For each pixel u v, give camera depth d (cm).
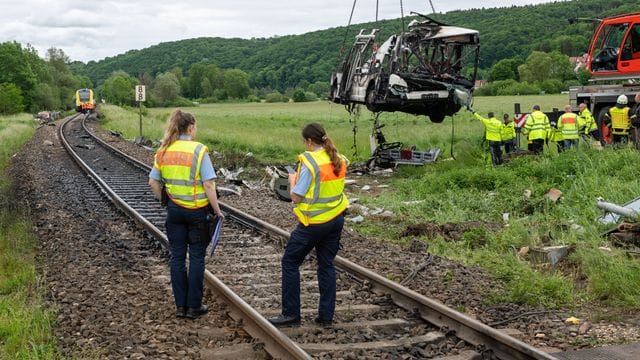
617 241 1001
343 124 4494
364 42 1991
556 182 1498
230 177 1900
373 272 830
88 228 1165
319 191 653
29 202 1472
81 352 589
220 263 928
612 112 1831
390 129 3628
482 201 1380
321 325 673
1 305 733
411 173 1967
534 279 825
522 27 10669
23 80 10512
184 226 705
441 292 785
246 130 3969
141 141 3238
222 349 608
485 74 10119
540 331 665
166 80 14288
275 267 912
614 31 2142
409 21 2081
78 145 3102
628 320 702
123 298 761
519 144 2264
